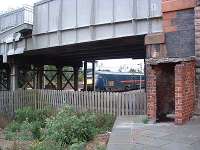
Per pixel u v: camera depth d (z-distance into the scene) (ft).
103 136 37.88
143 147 26.20
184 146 26.25
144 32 64.59
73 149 30.68
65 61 139.54
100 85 189.06
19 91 83.92
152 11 62.34
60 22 82.38
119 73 194.18
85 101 65.72
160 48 50.37
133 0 65.57
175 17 47.73
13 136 50.70
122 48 94.17
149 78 39.14
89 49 96.22
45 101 76.59
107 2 71.10
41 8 88.69
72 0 79.56
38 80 128.26
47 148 32.42
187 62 38.24
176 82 36.17
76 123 36.47
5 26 98.12
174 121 37.86
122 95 59.11
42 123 54.85
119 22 69.05
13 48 98.63
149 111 38.68
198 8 43.27
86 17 76.07
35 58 119.96
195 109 40.47
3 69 137.28
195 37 42.80
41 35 89.56
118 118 43.98
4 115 83.92
